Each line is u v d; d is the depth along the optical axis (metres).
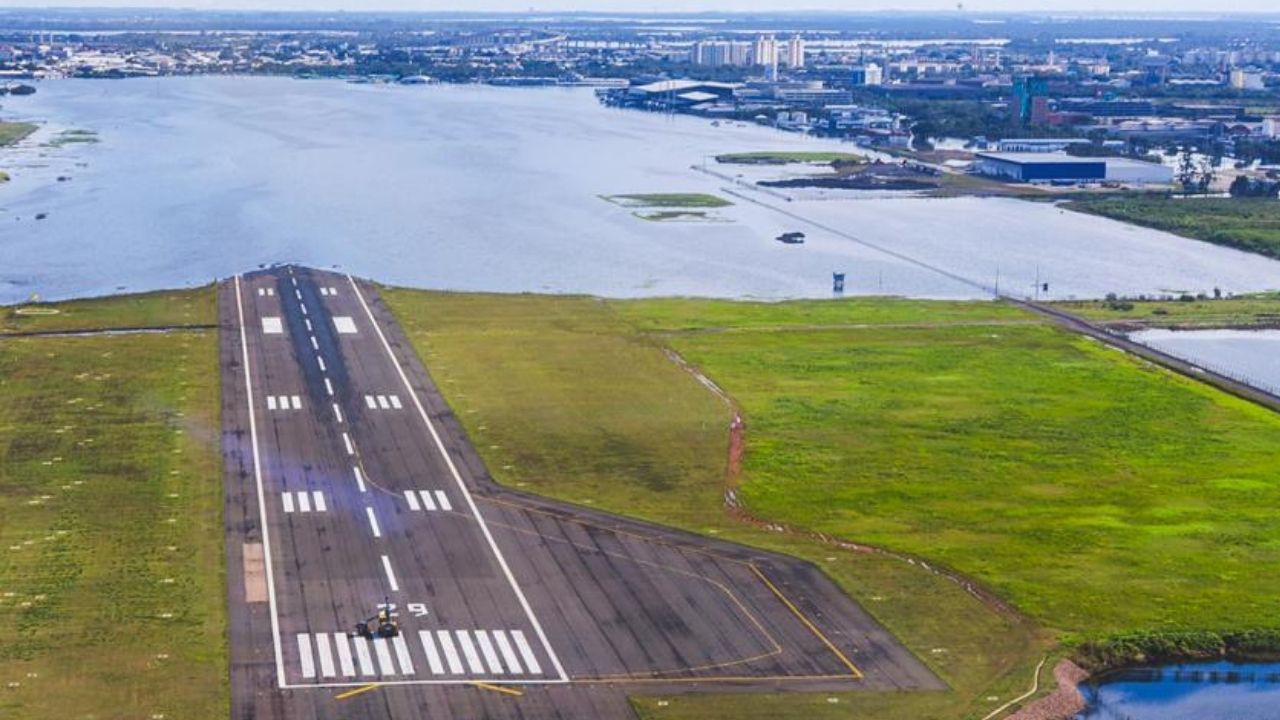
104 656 114.75
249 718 105.81
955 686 113.31
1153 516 151.12
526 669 114.50
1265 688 117.94
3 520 143.25
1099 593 131.62
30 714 105.31
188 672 112.56
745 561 137.25
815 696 111.06
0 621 120.44
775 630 122.50
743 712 108.19
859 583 132.62
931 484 160.00
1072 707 111.94
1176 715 112.94
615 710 108.25
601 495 154.62
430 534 142.38
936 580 133.62
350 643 118.44
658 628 122.44
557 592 129.38
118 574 130.75
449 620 123.06
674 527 145.88
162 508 147.50
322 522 144.88
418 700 109.12
